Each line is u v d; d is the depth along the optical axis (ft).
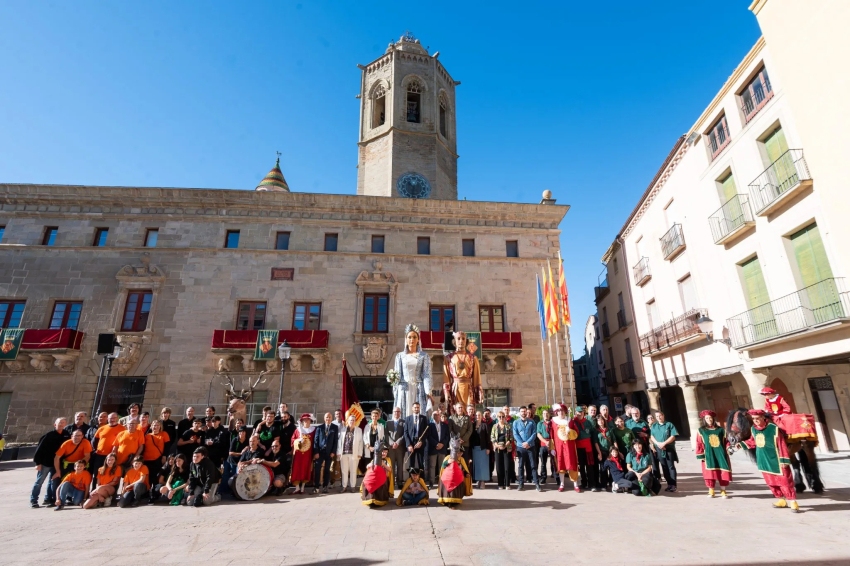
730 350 51.96
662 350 68.59
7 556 17.49
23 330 65.16
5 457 57.72
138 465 29.07
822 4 37.60
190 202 76.23
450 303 75.36
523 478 31.50
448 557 16.61
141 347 67.97
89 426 34.12
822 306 38.70
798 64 40.01
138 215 75.20
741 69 48.21
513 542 18.53
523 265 78.64
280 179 121.80
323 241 77.00
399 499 26.68
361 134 109.50
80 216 74.13
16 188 73.00
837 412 47.32
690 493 29.50
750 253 48.06
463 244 80.07
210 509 26.66
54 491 29.09
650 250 74.54
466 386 38.55
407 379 39.14
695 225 59.06
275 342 67.31
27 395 64.64
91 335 68.18
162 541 19.48
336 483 36.14
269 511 25.80
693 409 62.54
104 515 25.43
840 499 26.00
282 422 33.71
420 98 109.91
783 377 53.88
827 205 37.76
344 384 49.34
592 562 15.93
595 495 29.48
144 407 65.41
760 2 44.19
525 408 32.83
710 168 55.16
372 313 74.13
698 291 58.54
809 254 40.75
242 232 75.87
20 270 70.28
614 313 96.84
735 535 19.19
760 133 45.80
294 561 16.46
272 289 72.90
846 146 35.81
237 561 16.55
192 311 70.49
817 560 15.81
